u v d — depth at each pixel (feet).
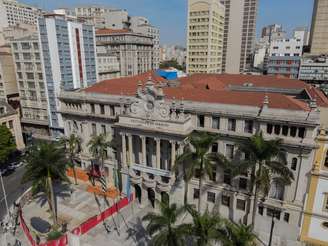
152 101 164.55
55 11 343.87
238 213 164.55
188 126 163.73
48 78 298.35
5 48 349.00
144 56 510.17
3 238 150.10
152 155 181.57
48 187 150.82
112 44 468.75
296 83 233.55
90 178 217.77
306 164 136.98
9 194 200.03
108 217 168.76
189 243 137.28
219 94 175.52
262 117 143.95
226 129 158.10
